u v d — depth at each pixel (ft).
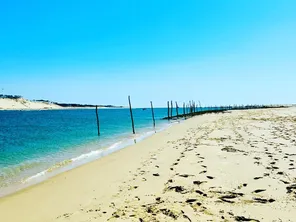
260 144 45.83
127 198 22.81
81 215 19.86
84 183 30.58
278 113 173.47
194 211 17.95
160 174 30.19
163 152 46.44
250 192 21.54
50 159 52.24
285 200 19.40
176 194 22.40
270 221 16.03
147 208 19.31
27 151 63.57
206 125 102.32
